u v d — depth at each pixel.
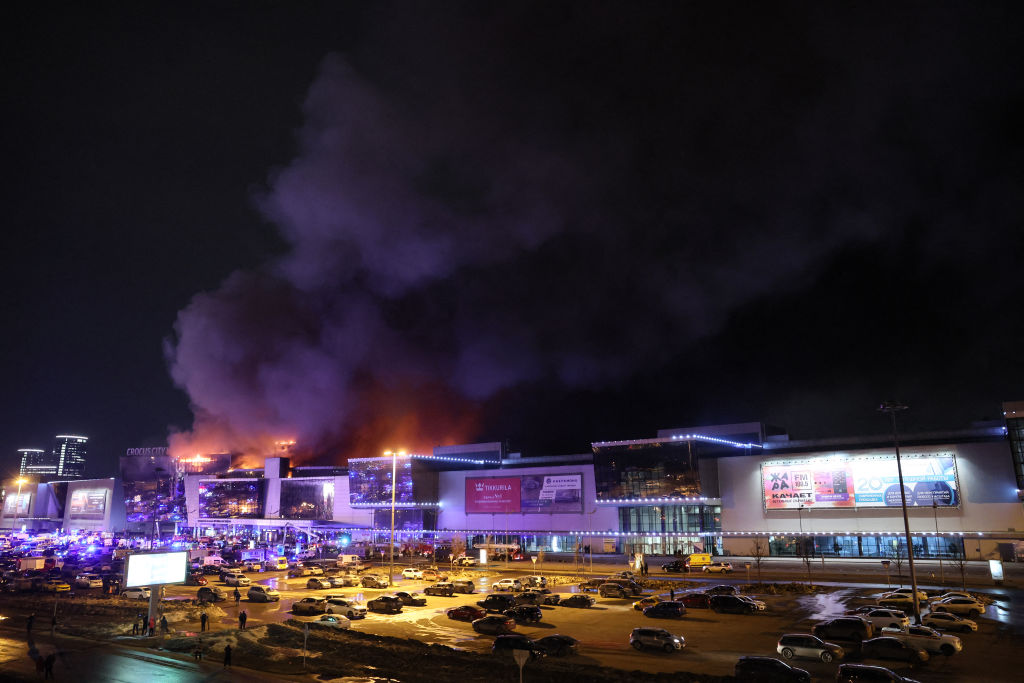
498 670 35.31
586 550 104.62
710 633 45.59
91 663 39.25
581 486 107.69
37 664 36.50
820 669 35.62
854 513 85.31
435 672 35.44
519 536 111.94
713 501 94.81
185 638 45.44
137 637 46.81
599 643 42.91
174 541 134.38
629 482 99.69
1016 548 75.44
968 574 70.75
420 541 117.25
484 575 85.75
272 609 59.62
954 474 79.88
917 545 81.38
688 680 32.19
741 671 32.94
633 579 66.19
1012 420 77.12
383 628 49.28
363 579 74.00
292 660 38.69
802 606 55.72
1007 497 76.81
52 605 62.97
